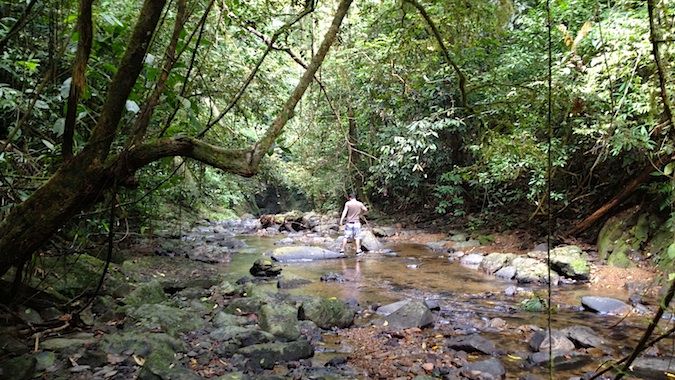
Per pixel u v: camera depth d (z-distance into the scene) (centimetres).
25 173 385
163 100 362
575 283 736
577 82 492
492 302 648
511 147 359
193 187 919
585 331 486
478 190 1253
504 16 315
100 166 267
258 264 830
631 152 748
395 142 908
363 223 1478
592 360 430
